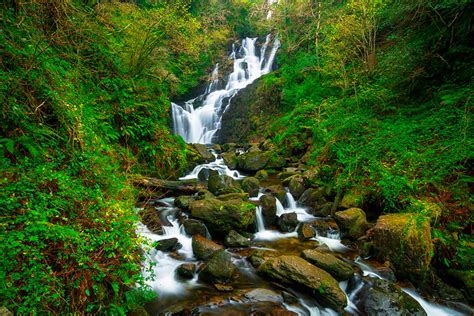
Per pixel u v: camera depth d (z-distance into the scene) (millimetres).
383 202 5855
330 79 11859
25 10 4094
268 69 21297
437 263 4586
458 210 4816
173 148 7797
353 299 4125
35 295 2289
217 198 6410
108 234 2965
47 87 3686
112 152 5191
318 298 3906
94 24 5906
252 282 4352
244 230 5805
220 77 20734
